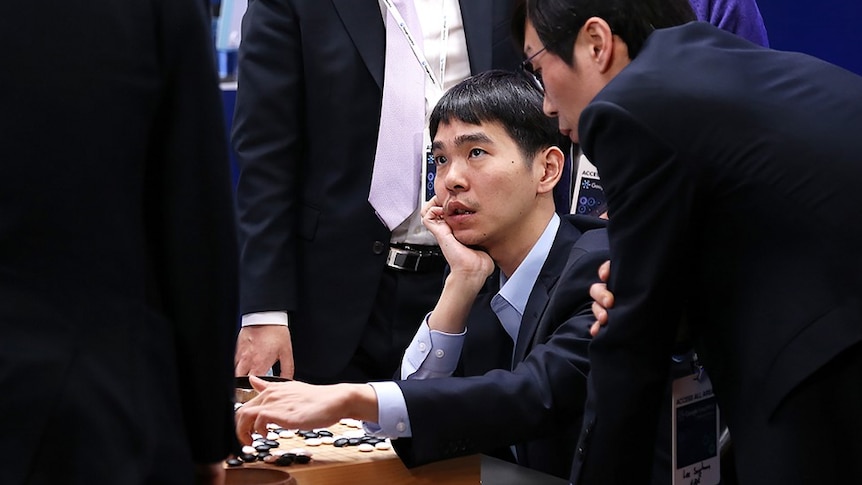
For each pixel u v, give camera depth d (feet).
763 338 9.27
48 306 7.45
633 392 9.91
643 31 10.41
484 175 13.56
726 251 9.57
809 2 22.97
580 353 12.30
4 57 7.45
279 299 17.30
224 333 8.36
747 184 9.37
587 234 13.24
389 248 17.51
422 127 17.31
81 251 7.57
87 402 7.41
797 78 9.89
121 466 7.46
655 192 9.57
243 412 11.66
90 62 7.62
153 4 7.94
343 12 17.42
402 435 11.53
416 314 17.61
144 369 7.80
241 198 17.65
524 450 13.46
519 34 11.40
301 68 17.65
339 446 11.91
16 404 7.22
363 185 17.49
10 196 7.41
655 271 9.66
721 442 12.58
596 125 9.76
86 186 7.59
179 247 8.19
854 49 22.68
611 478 10.05
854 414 9.02
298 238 17.78
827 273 9.14
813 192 9.25
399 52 17.38
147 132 8.00
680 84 9.67
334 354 17.44
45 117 7.49
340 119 17.43
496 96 13.62
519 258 13.82
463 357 14.19
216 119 8.27
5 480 7.11
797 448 9.03
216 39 28.25
